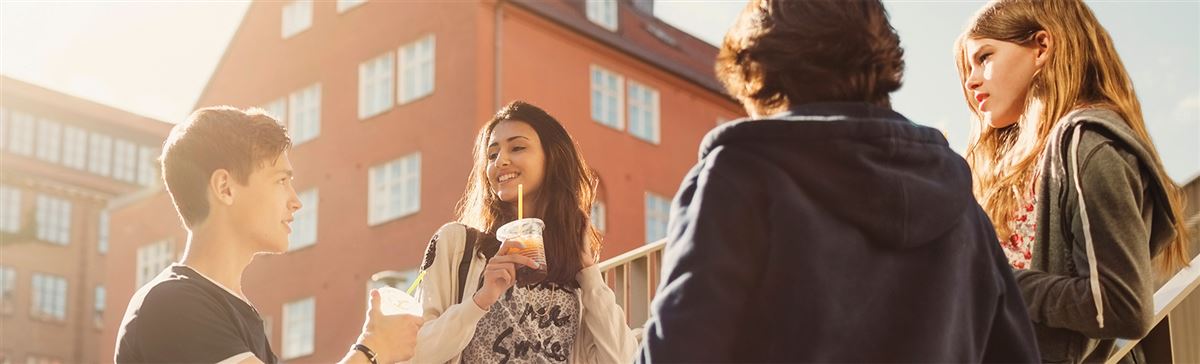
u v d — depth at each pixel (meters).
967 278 1.69
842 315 1.58
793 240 1.59
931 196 1.65
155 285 2.15
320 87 27.66
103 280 40.31
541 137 3.23
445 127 24.08
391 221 25.00
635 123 26.56
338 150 26.77
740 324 1.57
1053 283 2.07
